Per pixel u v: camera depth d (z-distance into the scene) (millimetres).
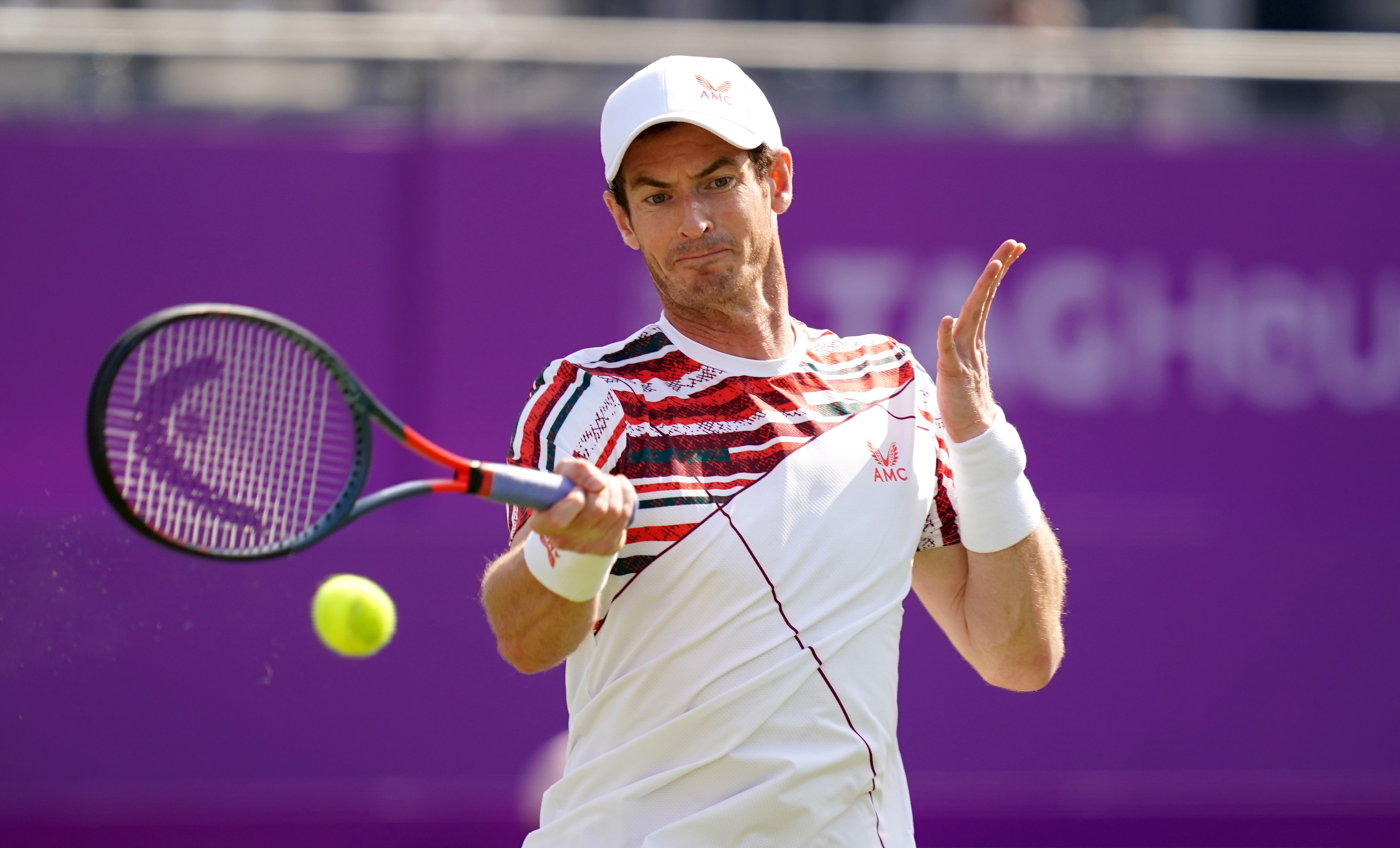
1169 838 20344
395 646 19812
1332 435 20984
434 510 20062
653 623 7477
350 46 21078
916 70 21828
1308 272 21078
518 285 20375
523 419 7758
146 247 19922
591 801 7637
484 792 19750
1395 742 20641
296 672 19609
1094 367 20859
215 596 19516
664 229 7828
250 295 20078
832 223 20734
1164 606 20641
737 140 7672
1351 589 20766
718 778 7434
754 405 7789
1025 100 21938
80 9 21297
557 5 22531
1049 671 8414
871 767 7676
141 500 7469
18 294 19688
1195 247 21016
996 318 20844
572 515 6855
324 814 19547
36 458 19500
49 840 19062
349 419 7984
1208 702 20562
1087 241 20953
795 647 7477
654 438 7559
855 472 7812
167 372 7641
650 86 7766
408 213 20375
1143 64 21922
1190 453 20859
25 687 19094
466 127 20891
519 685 19938
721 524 7473
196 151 20062
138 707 19297
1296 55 21984
